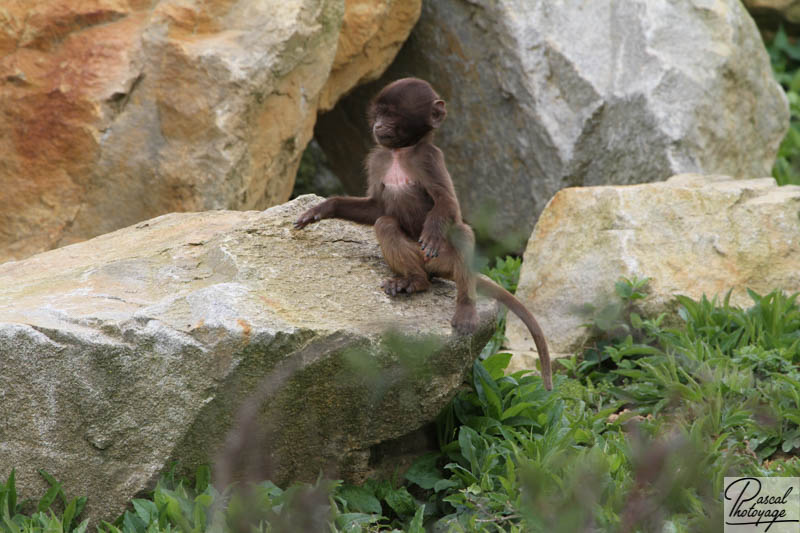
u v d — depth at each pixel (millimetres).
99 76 14008
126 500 8547
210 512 8398
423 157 10062
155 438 8469
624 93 17078
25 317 8570
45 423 8445
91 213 14070
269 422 8617
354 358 8398
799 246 13148
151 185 14023
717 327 11953
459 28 17875
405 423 9211
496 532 8672
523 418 10125
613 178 17203
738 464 9477
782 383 10781
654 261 12883
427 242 9336
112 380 8367
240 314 8508
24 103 13883
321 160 22047
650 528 8125
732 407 10469
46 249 13867
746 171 18188
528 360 12484
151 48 14125
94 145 13922
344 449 9117
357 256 10383
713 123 17266
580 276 13203
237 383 8344
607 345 12539
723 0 18141
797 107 22297
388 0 16516
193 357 8312
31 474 8531
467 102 18078
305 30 14484
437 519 9375
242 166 14164
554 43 17406
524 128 17484
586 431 10094
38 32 14016
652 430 10078
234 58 14031
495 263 17266
